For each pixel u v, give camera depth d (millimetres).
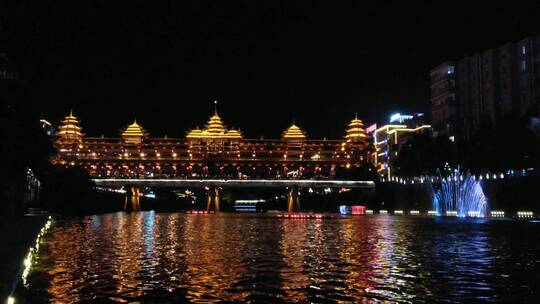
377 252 43500
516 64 158000
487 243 52031
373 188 187750
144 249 45094
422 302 23469
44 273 30906
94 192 152250
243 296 24656
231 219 123125
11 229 54906
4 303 20359
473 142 132250
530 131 118562
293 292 25594
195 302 23406
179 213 187250
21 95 48344
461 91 186375
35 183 126188
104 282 27953
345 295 24938
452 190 140750
